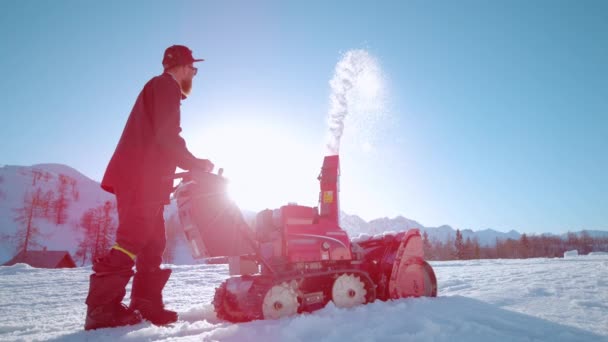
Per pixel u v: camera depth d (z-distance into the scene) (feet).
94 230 387.34
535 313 11.38
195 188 10.62
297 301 11.32
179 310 14.99
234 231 10.93
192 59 13.02
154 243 12.03
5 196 470.39
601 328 9.32
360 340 8.03
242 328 9.35
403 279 13.74
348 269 12.44
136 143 11.42
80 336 9.71
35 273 39.47
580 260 46.37
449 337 8.21
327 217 14.69
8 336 10.24
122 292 10.83
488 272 29.35
